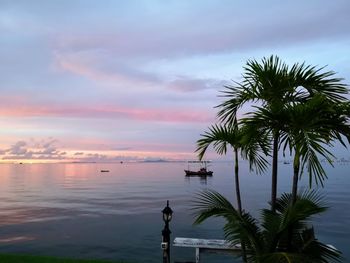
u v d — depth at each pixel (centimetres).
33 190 9062
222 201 589
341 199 6109
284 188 8725
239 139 672
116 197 7081
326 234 3066
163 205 5531
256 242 549
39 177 17125
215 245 907
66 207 5356
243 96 654
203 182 12206
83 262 1009
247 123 547
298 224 561
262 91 619
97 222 3806
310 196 582
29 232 3167
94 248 2506
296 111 515
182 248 2402
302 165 486
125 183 12075
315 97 523
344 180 12825
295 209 513
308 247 532
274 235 542
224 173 19888
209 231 3122
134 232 3172
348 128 529
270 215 574
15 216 4325
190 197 6912
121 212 4719
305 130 501
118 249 2475
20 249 2467
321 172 475
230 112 695
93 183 12162
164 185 10869
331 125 528
